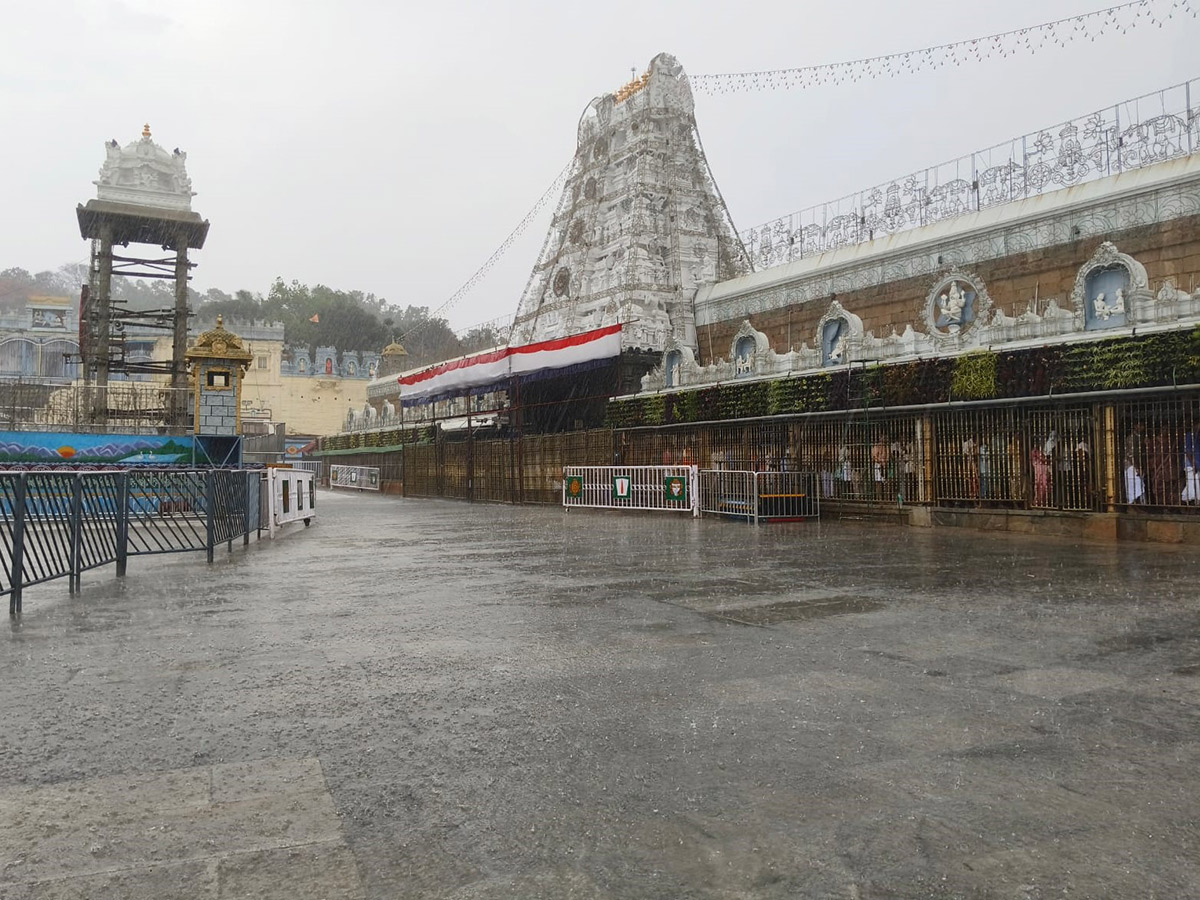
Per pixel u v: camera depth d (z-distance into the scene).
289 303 114.56
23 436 23.47
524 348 31.66
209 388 26.09
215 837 3.04
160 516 13.19
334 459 61.09
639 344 31.30
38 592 9.19
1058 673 5.32
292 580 10.21
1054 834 3.04
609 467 25.17
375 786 3.53
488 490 34.97
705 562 11.67
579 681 5.25
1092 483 15.66
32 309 69.00
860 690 4.98
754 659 5.79
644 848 2.95
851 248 26.47
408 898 2.61
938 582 9.49
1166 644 6.11
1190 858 2.85
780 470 21.56
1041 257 21.02
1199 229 18.00
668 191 36.34
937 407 17.98
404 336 73.88
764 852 2.92
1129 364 14.81
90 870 2.79
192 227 32.06
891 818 3.19
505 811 3.27
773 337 29.33
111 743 4.11
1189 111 18.83
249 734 4.24
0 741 4.14
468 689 5.09
